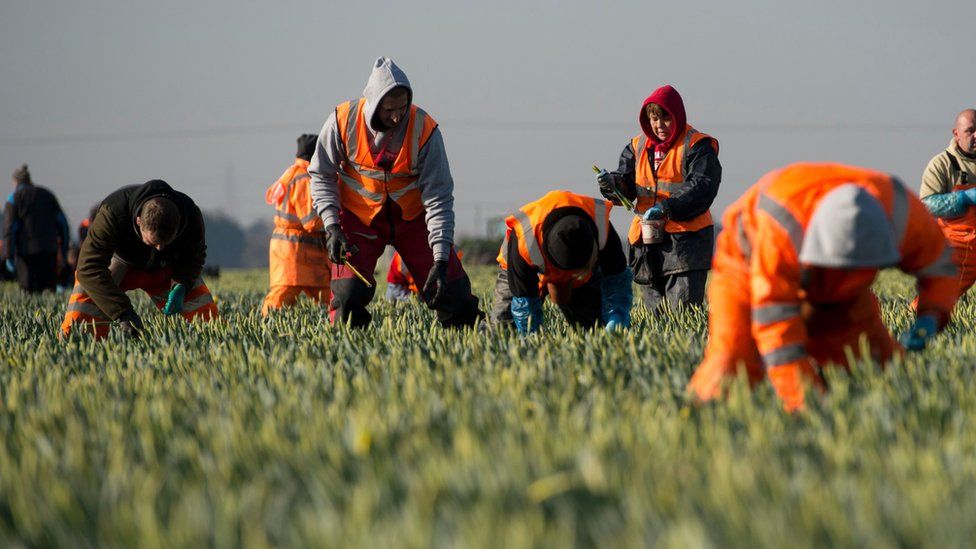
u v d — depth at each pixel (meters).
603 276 24.22
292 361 20.25
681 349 19.52
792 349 14.23
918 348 15.70
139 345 23.61
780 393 14.29
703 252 29.45
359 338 23.22
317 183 25.33
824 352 16.67
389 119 24.22
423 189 25.20
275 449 12.37
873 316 16.75
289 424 13.80
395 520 9.84
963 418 13.27
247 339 23.91
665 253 29.61
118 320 26.58
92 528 10.16
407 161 24.80
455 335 22.84
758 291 14.29
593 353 19.22
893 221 14.32
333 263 25.59
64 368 20.00
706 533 9.07
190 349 22.50
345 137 24.78
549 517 10.15
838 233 13.25
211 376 17.81
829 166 14.62
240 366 18.91
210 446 12.79
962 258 29.78
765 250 14.10
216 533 9.53
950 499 9.84
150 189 25.88
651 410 13.88
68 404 15.45
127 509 10.12
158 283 28.64
